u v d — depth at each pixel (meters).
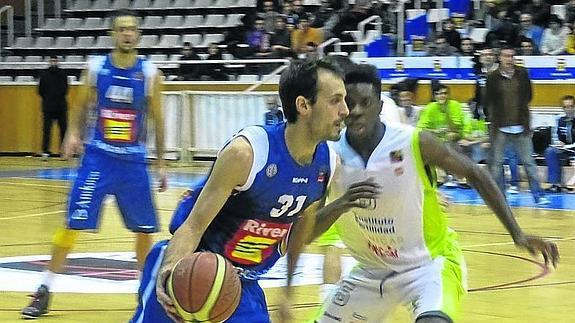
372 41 31.30
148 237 11.02
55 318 10.52
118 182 10.70
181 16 39.41
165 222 18.50
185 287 5.20
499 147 21.12
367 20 32.28
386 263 7.14
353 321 7.30
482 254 14.86
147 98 10.80
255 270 6.10
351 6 33.69
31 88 37.22
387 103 7.75
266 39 33.19
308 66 5.61
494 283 12.41
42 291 10.65
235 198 5.75
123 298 11.60
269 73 32.19
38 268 13.77
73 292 11.98
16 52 41.22
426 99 27.97
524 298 11.40
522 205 21.56
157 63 34.00
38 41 41.41
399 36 31.22
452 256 7.14
